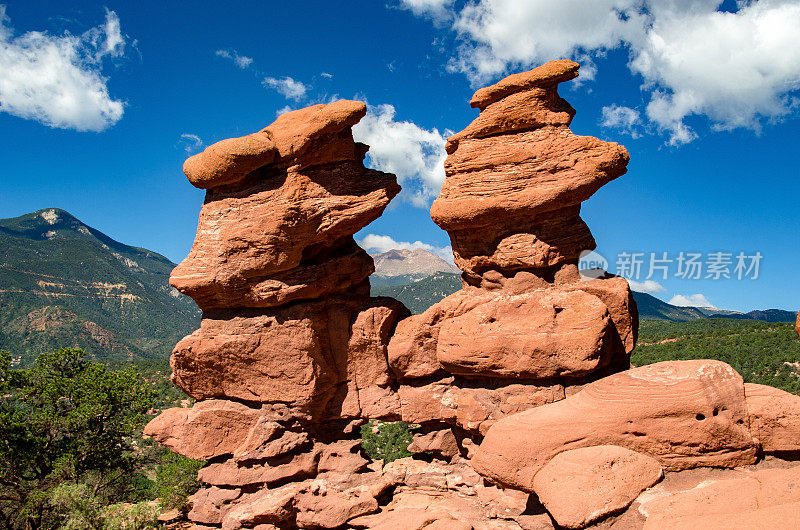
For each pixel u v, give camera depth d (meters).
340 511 14.63
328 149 15.75
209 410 15.74
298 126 15.55
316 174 15.95
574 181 14.23
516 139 15.13
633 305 15.14
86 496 16.03
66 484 17.38
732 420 11.44
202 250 15.84
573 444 11.70
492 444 12.34
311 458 15.61
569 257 14.97
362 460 16.02
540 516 12.11
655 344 45.38
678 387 11.64
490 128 15.29
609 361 14.10
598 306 13.84
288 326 15.78
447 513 13.70
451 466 16.05
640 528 10.03
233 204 15.87
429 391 16.11
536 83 14.90
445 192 15.93
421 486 15.88
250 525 14.88
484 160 15.25
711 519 9.05
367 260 17.28
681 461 11.38
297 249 15.65
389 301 16.98
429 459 17.17
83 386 23.02
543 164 14.62
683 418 11.40
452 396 15.45
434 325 16.06
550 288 14.93
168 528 16.20
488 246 15.69
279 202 15.55
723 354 38.72
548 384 14.12
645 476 10.92
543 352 13.81
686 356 39.41
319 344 15.95
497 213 14.98
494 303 14.88
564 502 10.59
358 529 14.66
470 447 15.42
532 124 15.06
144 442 29.92
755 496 9.50
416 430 16.81
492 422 14.55
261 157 15.41
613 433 11.62
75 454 20.97
